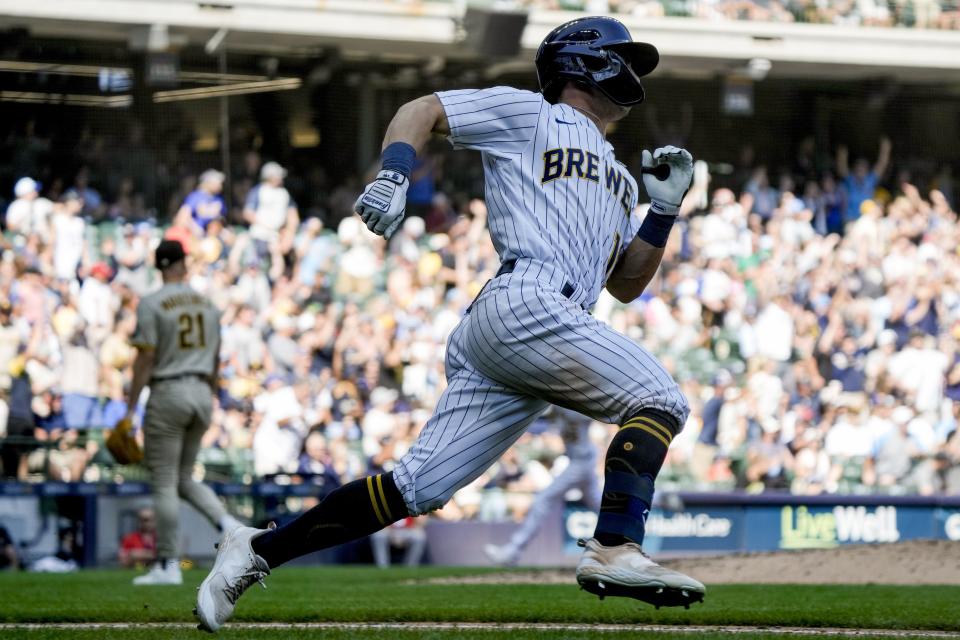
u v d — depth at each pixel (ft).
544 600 65.57
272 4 202.28
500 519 147.13
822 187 229.66
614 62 38.19
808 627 50.65
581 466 112.88
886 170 233.76
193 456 87.97
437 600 65.82
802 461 176.65
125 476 144.97
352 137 219.20
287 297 179.01
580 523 141.59
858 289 201.77
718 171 231.71
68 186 193.57
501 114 36.73
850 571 89.45
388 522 36.91
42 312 158.51
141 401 156.76
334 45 209.67
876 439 180.45
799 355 192.13
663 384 35.63
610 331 35.88
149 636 41.75
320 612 54.29
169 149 204.23
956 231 214.28
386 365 175.22
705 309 194.59
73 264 166.20
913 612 55.83
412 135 35.68
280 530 37.60
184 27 198.70
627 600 64.90
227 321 165.89
